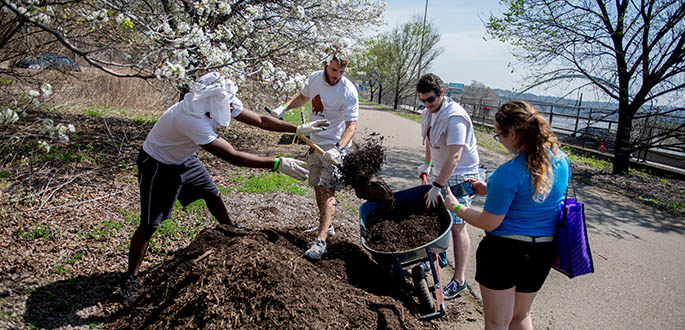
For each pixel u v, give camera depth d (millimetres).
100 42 5699
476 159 3893
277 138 10930
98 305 3258
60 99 10594
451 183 3824
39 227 4180
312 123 3900
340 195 6633
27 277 3383
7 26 3713
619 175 10641
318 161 4266
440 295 3430
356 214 5809
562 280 4648
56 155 6539
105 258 3840
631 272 4922
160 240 4258
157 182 3342
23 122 7273
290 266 3275
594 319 3891
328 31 8414
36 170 5812
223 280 3084
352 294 3299
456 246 3885
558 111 17219
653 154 12477
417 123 20516
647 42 9977
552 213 2674
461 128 3553
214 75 3344
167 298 3188
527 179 2541
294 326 2770
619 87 10750
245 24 6496
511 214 2639
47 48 6656
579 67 11117
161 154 3336
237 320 2832
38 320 2961
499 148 13523
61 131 4133
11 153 6074
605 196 8492
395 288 3678
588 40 10766
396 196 4008
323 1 7836
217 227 3873
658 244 5902
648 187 9461
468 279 4469
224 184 6371
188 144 3354
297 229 4406
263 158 3373
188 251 3590
